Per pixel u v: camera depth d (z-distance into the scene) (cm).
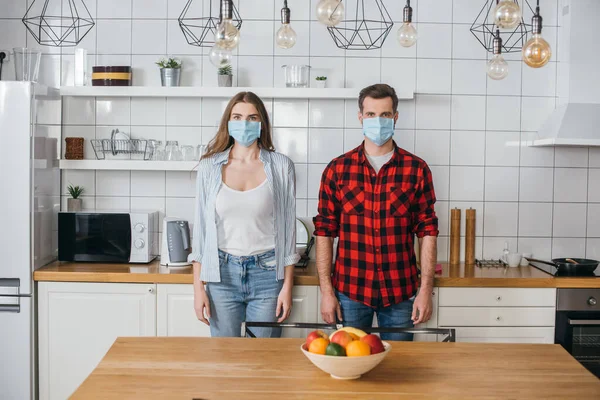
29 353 327
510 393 179
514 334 328
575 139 341
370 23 371
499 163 376
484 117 375
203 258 292
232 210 288
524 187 377
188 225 356
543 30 373
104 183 377
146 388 180
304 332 321
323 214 302
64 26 374
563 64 364
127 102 374
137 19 373
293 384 184
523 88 374
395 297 291
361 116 295
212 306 294
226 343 222
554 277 328
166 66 360
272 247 295
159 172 376
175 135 375
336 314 300
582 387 184
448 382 187
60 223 348
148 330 326
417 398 175
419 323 313
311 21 371
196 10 371
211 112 374
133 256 348
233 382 185
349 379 188
